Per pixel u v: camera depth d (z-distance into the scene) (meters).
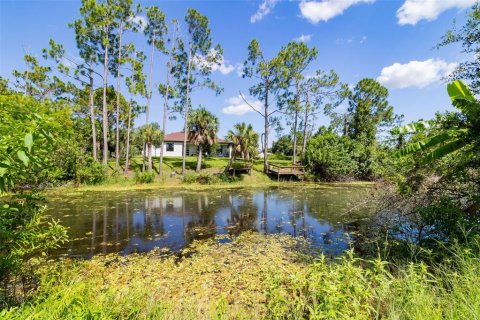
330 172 20.88
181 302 3.00
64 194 13.87
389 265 3.63
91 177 16.61
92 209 10.29
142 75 20.53
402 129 4.64
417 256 3.62
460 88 4.01
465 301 1.85
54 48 17.73
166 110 20.83
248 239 6.61
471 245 2.93
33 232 2.59
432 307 1.94
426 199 4.85
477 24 4.91
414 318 1.82
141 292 2.74
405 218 5.14
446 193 4.75
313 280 2.48
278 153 42.53
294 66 23.14
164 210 10.22
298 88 25.58
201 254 5.50
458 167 4.23
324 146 21.22
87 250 5.80
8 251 2.38
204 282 4.08
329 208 10.46
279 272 3.14
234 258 5.22
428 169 4.88
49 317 1.63
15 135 1.49
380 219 6.04
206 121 21.86
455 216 3.68
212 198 13.20
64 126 2.25
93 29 18.48
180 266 4.80
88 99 21.08
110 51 20.34
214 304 2.92
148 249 5.87
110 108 23.38
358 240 6.03
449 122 4.17
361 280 2.42
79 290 2.12
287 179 21.33
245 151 20.58
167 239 6.64
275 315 2.36
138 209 10.41
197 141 21.86
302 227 7.72
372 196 6.41
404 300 2.09
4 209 2.17
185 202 12.05
